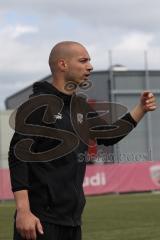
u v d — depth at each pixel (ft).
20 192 30.68
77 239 32.71
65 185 31.86
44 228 31.27
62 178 31.76
